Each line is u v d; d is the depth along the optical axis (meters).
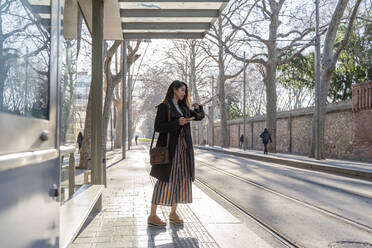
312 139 19.98
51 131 1.61
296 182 9.48
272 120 27.05
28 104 1.34
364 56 25.48
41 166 1.38
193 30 6.85
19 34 1.26
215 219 4.71
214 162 17.33
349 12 23.50
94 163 5.25
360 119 20.16
